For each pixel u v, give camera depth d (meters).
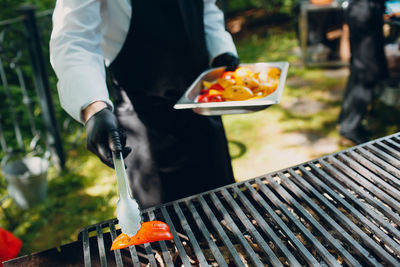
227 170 1.80
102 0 1.35
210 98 1.41
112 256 1.09
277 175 1.24
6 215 2.73
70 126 3.92
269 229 1.06
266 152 3.15
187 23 1.47
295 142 3.25
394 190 1.14
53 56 1.19
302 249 0.99
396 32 3.72
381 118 3.46
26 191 2.77
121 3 1.34
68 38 1.19
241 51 5.73
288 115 3.71
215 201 1.17
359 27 2.72
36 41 2.89
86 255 1.03
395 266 0.92
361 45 2.78
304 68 4.80
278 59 5.18
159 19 1.41
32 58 2.92
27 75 4.00
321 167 1.27
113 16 1.38
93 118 1.06
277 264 0.96
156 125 1.57
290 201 1.13
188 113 1.57
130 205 0.89
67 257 1.08
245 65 1.61
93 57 1.21
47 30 3.91
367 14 2.65
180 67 1.50
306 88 4.25
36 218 2.73
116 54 1.46
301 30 4.85
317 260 1.06
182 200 1.18
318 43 4.98
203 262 0.99
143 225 1.06
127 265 1.09
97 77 1.16
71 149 3.51
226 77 1.52
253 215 1.11
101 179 3.08
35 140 3.37
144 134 1.59
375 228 1.02
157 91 1.52
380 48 2.77
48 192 3.00
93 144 1.04
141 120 1.57
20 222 2.72
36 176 2.76
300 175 1.27
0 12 3.97
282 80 1.39
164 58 1.47
